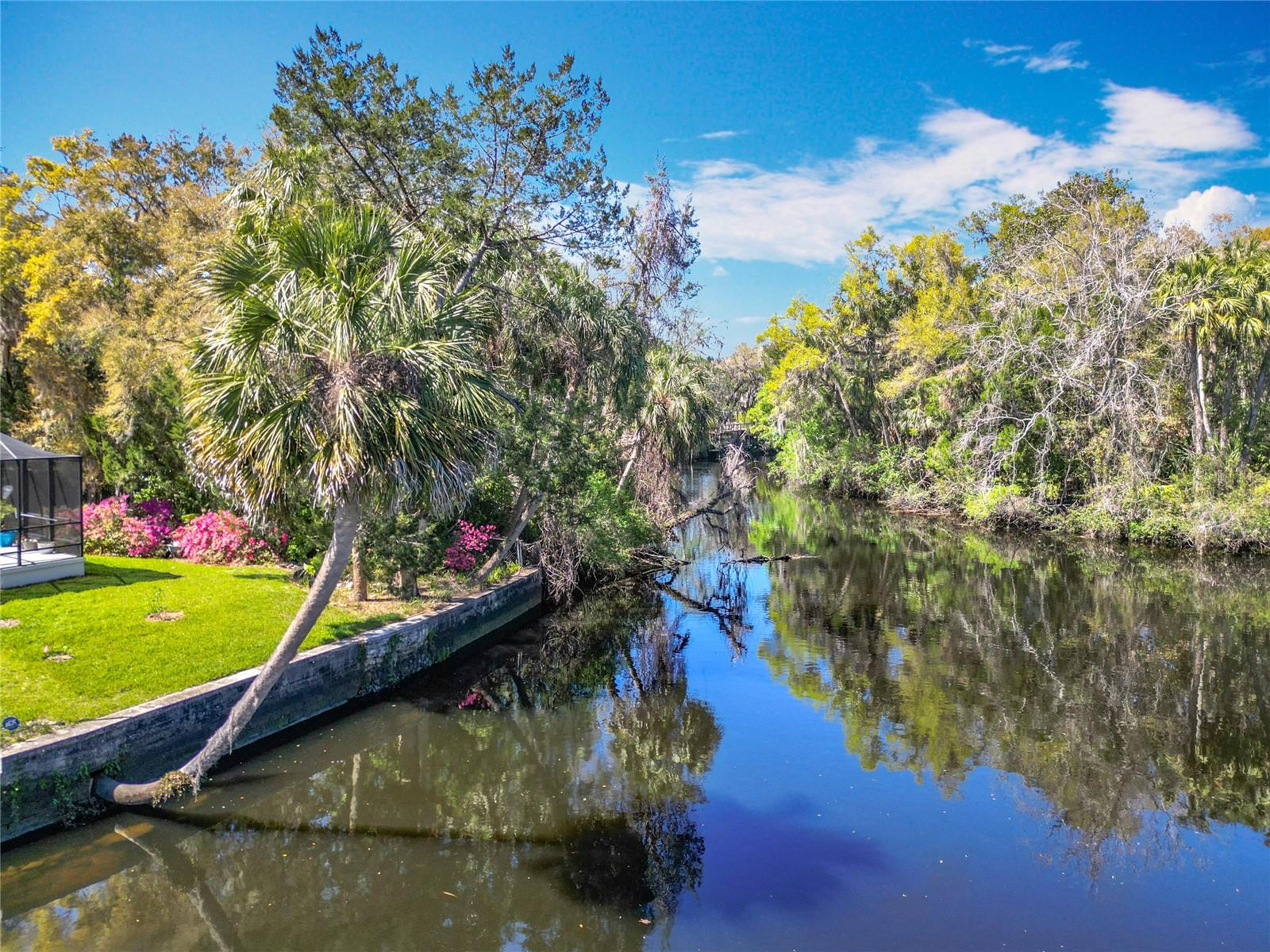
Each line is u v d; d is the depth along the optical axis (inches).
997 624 745.6
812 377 1838.1
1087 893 323.9
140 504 762.2
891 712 528.4
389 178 651.5
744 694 567.2
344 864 344.2
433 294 369.1
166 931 296.7
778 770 442.0
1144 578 933.8
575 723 514.0
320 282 340.8
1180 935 295.3
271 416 319.9
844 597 861.8
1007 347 1198.3
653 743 481.4
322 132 613.0
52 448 886.4
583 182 656.4
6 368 989.8
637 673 618.2
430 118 625.9
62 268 918.4
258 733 441.4
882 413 1851.6
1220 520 1016.9
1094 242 1140.5
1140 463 1110.4
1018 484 1294.3
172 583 574.2
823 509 1611.7
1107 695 553.9
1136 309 1069.1
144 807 370.3
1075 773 435.5
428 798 405.7
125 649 444.5
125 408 786.2
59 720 362.0
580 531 776.3
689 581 954.1
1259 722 503.2
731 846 361.1
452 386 345.1
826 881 332.8
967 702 543.8
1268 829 375.2
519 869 342.3
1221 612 776.9
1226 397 1144.8
